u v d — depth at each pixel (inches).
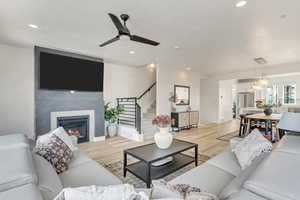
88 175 65.4
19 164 42.3
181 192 34.3
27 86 150.4
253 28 105.8
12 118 143.6
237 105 404.5
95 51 158.2
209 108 320.2
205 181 60.6
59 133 82.1
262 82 216.4
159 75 226.4
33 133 152.6
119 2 77.9
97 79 180.2
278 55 170.4
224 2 77.4
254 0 75.5
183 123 240.7
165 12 86.7
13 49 143.8
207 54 167.9
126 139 189.3
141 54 169.2
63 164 69.0
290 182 32.3
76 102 167.3
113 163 117.3
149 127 207.9
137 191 30.9
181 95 261.3
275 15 89.0
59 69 153.7
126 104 229.1
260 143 67.5
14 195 31.6
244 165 67.5
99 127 184.1
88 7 82.1
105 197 27.1
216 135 208.7
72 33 115.3
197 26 103.6
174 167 95.6
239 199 31.6
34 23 100.0
